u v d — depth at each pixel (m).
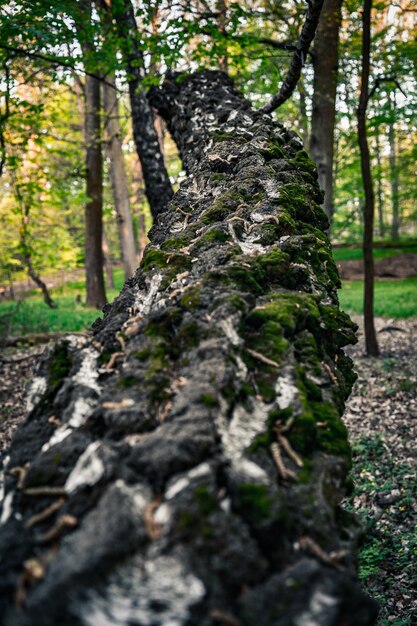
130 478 1.20
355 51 9.35
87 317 11.71
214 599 0.99
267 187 2.96
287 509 1.25
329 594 1.02
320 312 2.21
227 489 1.22
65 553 1.02
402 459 5.02
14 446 1.57
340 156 15.23
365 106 7.87
